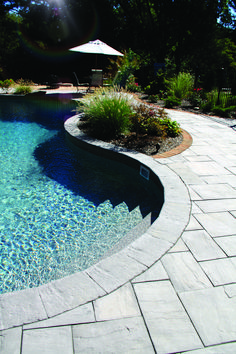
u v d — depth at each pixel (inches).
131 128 251.9
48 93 506.0
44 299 79.4
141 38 834.2
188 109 381.7
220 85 382.6
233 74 441.4
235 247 104.3
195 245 104.6
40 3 836.6
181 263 95.2
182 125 290.4
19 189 174.2
